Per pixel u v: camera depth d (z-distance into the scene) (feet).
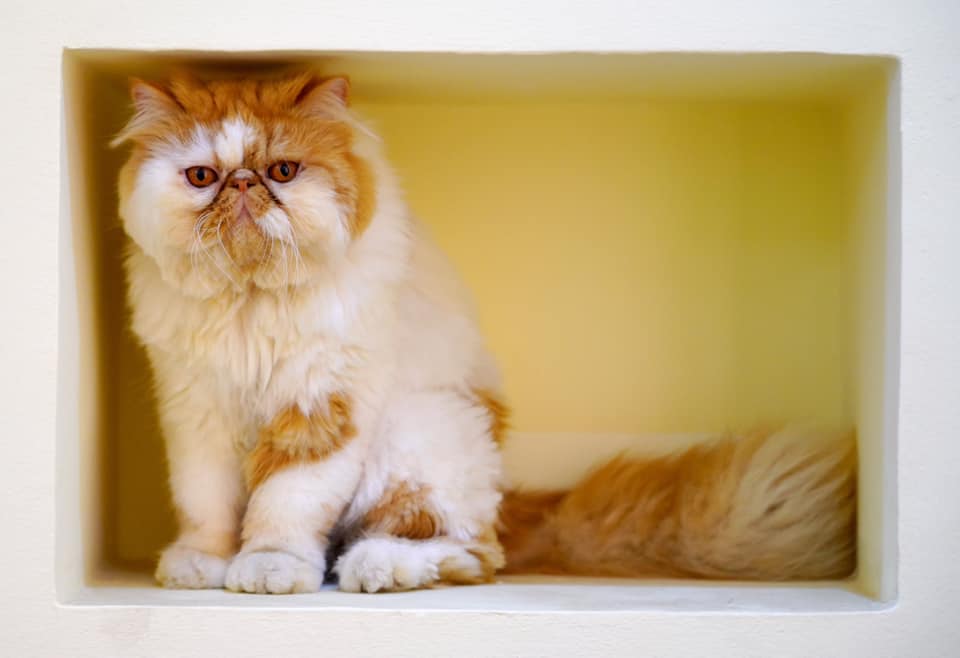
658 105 7.36
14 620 5.37
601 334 7.55
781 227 7.43
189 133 5.65
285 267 5.66
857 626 5.44
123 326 6.71
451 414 6.33
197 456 6.12
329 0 5.53
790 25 5.59
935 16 5.58
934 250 5.56
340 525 6.26
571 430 7.59
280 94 5.76
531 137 7.48
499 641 5.34
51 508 5.43
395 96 6.99
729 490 6.55
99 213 6.23
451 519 6.17
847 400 6.86
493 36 5.57
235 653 5.29
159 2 5.52
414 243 6.56
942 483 5.53
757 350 7.47
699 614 5.40
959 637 5.48
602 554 6.71
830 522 6.46
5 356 5.44
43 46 5.48
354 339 5.94
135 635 5.32
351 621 5.31
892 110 5.73
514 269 7.54
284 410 5.95
